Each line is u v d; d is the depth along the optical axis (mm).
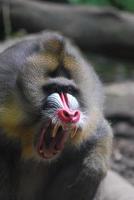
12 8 18578
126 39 18891
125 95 17766
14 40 17375
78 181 9766
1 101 9234
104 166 9781
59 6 18984
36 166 9641
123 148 15570
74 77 9289
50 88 9164
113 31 18797
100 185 9875
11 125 9266
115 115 16531
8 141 9375
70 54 9297
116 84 19203
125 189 11492
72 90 9234
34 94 9156
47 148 9195
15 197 9680
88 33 18766
